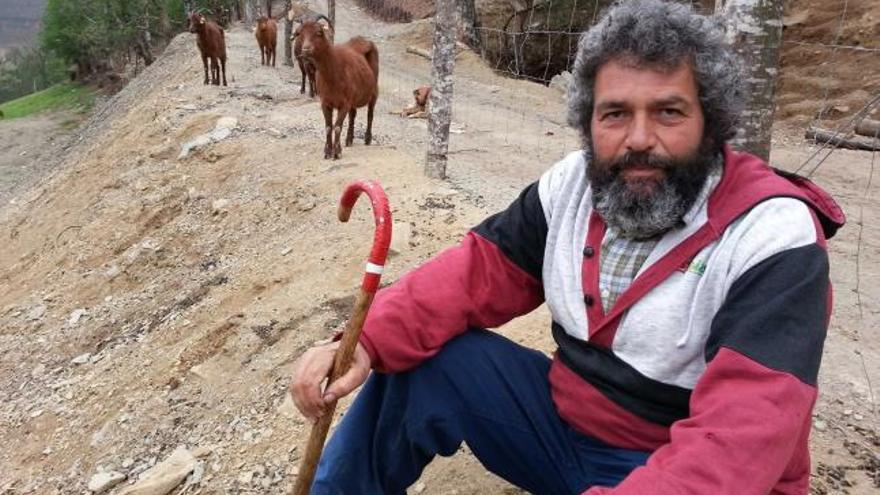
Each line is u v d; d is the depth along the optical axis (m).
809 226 1.61
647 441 1.90
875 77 13.99
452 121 11.44
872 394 3.63
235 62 16.84
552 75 20.34
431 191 6.24
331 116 7.48
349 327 2.04
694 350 1.73
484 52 20.73
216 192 7.97
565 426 2.10
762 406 1.46
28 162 26.48
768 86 3.57
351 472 2.24
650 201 1.73
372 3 34.72
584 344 1.94
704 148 1.75
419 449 2.17
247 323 4.88
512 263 2.15
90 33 36.19
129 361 5.51
